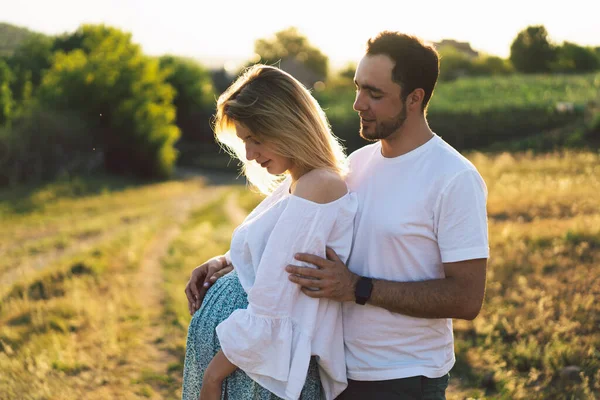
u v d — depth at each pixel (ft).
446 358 7.84
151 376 18.12
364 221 7.75
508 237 28.27
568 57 276.41
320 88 295.07
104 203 87.35
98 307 25.52
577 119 140.36
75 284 29.60
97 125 133.90
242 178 160.35
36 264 39.17
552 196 39.27
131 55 147.13
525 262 23.73
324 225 7.29
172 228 59.21
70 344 20.81
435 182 7.37
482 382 15.43
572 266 22.84
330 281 7.20
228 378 7.63
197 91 220.23
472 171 7.30
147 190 113.19
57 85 136.98
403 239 7.50
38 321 23.45
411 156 7.60
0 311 26.11
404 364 7.61
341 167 7.72
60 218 68.18
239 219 64.95
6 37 217.36
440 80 266.98
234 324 7.13
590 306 18.79
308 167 7.45
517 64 285.23
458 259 7.18
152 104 148.15
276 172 7.59
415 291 7.26
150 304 26.68
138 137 139.85
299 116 7.26
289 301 7.18
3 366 18.28
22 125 109.81
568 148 95.14
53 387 16.75
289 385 7.18
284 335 7.12
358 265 7.79
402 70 7.23
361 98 7.49
